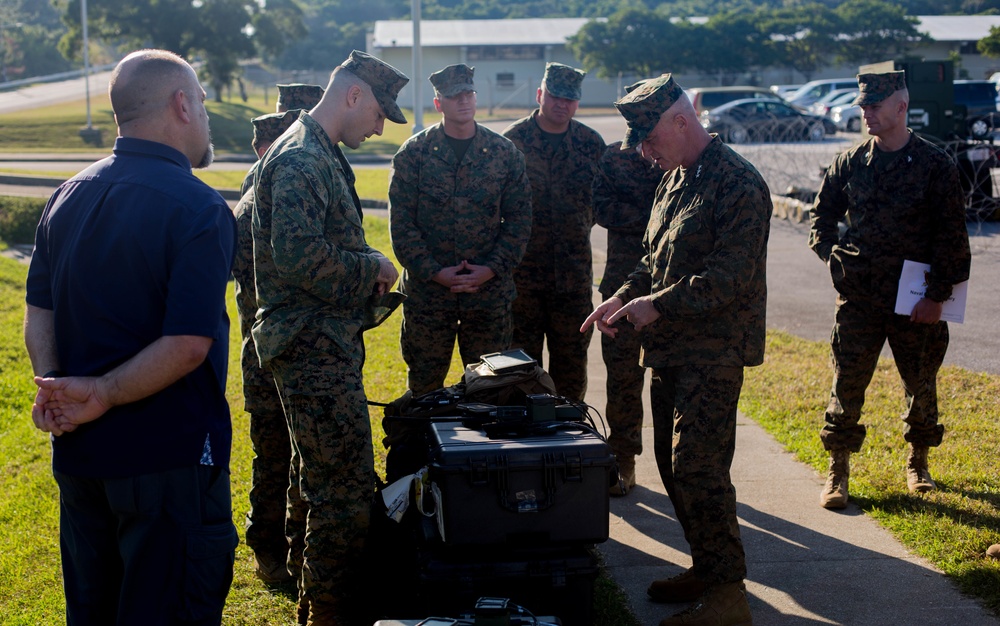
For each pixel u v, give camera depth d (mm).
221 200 2668
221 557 2662
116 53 78438
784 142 25891
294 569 3598
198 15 42688
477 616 2666
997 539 3969
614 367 4809
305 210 3086
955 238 4305
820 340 7875
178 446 2594
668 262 3533
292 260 3055
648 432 5875
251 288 3854
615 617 3529
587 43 53250
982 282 9992
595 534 3109
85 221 2605
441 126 4691
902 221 4441
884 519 4324
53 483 5082
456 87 4535
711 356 3447
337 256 3154
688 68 53344
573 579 3109
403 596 3414
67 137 33844
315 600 3316
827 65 54656
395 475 3688
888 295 4461
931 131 13523
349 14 94812
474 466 3023
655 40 52719
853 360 4551
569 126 5121
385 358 7633
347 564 3303
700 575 3420
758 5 89688
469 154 4633
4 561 4082
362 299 3277
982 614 3455
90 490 2648
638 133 3447
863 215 4559
